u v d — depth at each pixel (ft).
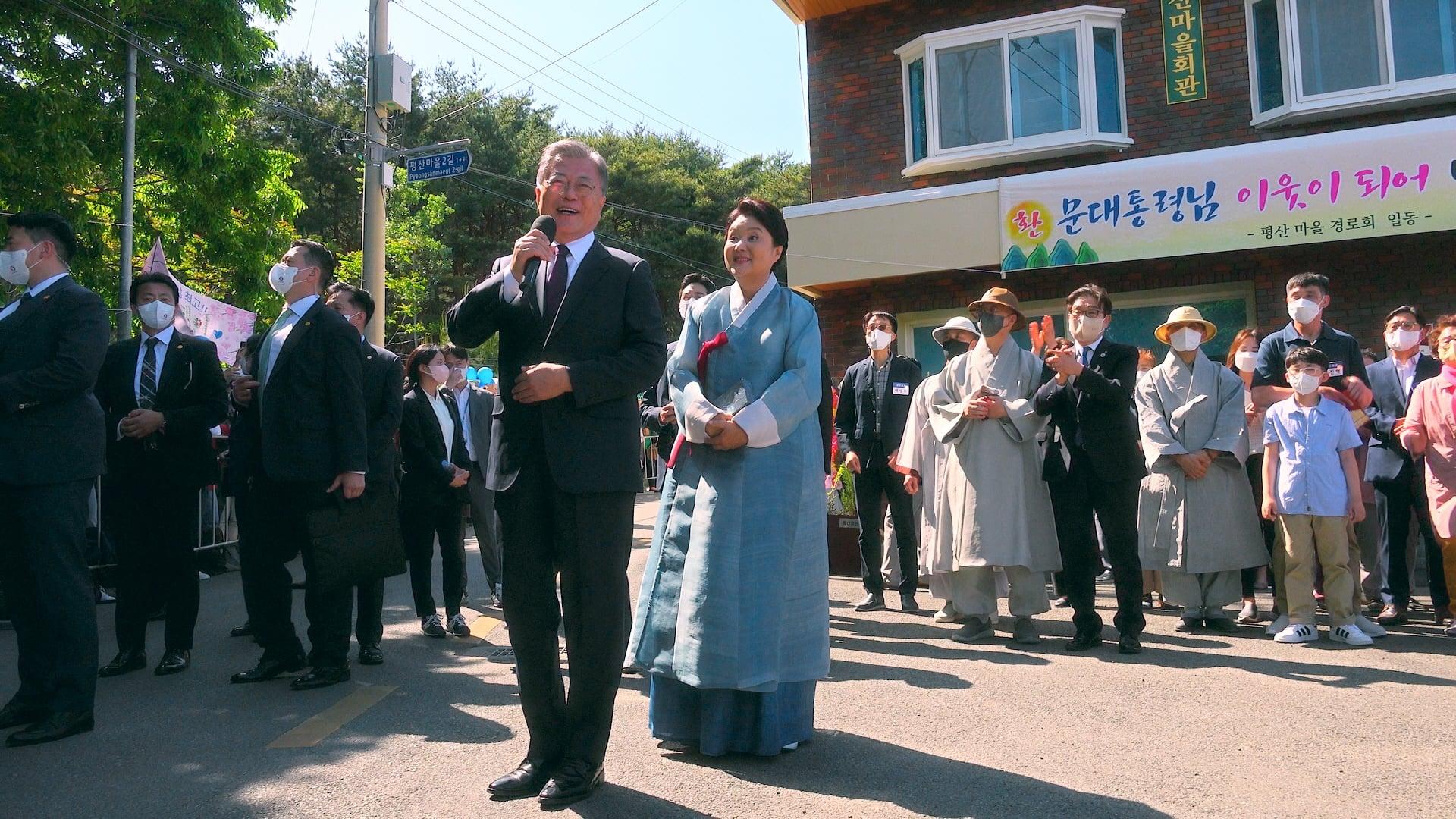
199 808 11.13
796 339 12.88
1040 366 20.49
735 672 11.79
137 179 54.19
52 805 11.26
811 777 11.84
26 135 43.01
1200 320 21.53
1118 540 18.85
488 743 13.44
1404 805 10.77
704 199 127.24
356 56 116.78
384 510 16.85
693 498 12.55
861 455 24.59
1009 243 37.40
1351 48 35.96
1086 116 38.60
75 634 13.99
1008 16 40.22
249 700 15.85
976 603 20.15
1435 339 21.91
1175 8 38.22
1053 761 12.34
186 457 18.01
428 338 103.55
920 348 41.68
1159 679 16.56
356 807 11.06
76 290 14.75
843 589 27.58
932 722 14.15
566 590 11.33
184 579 18.04
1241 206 34.65
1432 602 21.66
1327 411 19.88
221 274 62.03
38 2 42.27
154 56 46.14
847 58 42.68
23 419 13.85
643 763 12.46
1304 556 19.93
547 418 11.32
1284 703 14.90
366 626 18.49
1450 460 19.62
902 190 41.63
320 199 108.88
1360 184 33.32
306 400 16.24
